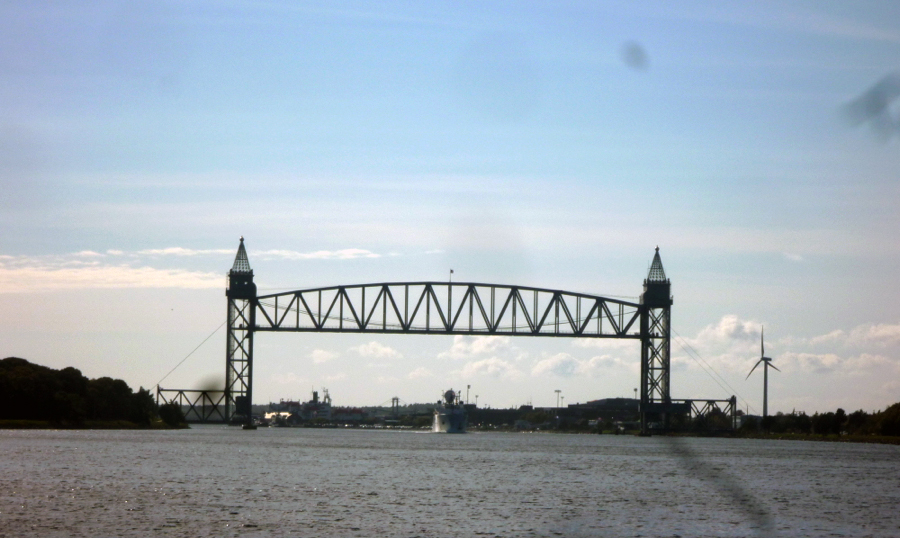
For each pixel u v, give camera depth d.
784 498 86.88
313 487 87.38
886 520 73.69
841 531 68.19
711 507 79.19
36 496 76.25
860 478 111.00
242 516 68.19
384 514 70.75
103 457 118.06
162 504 73.19
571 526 67.62
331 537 61.28
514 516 71.50
